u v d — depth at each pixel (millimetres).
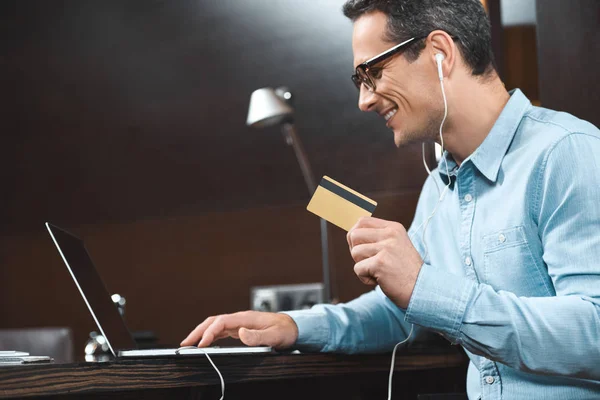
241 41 2590
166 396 1045
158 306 2645
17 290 2871
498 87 1170
